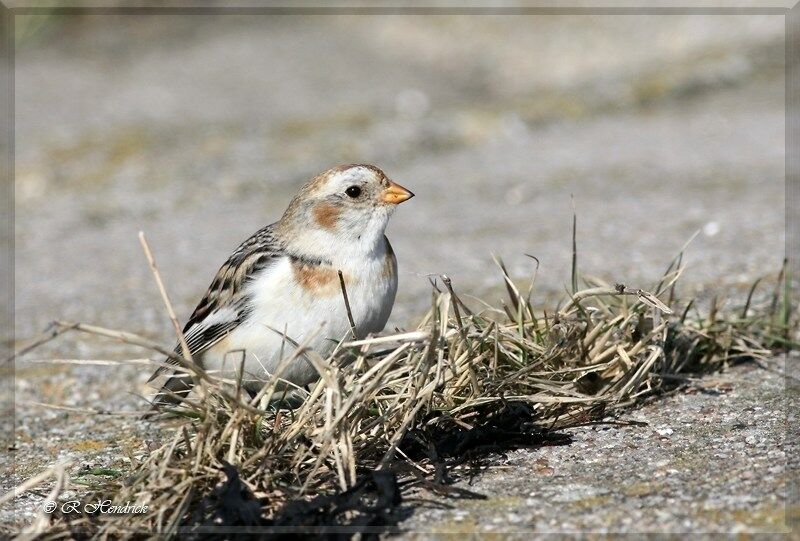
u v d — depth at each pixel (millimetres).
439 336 6734
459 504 6195
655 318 7812
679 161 16328
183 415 7039
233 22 29312
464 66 24656
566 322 7637
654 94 20219
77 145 19250
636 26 24906
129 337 6223
